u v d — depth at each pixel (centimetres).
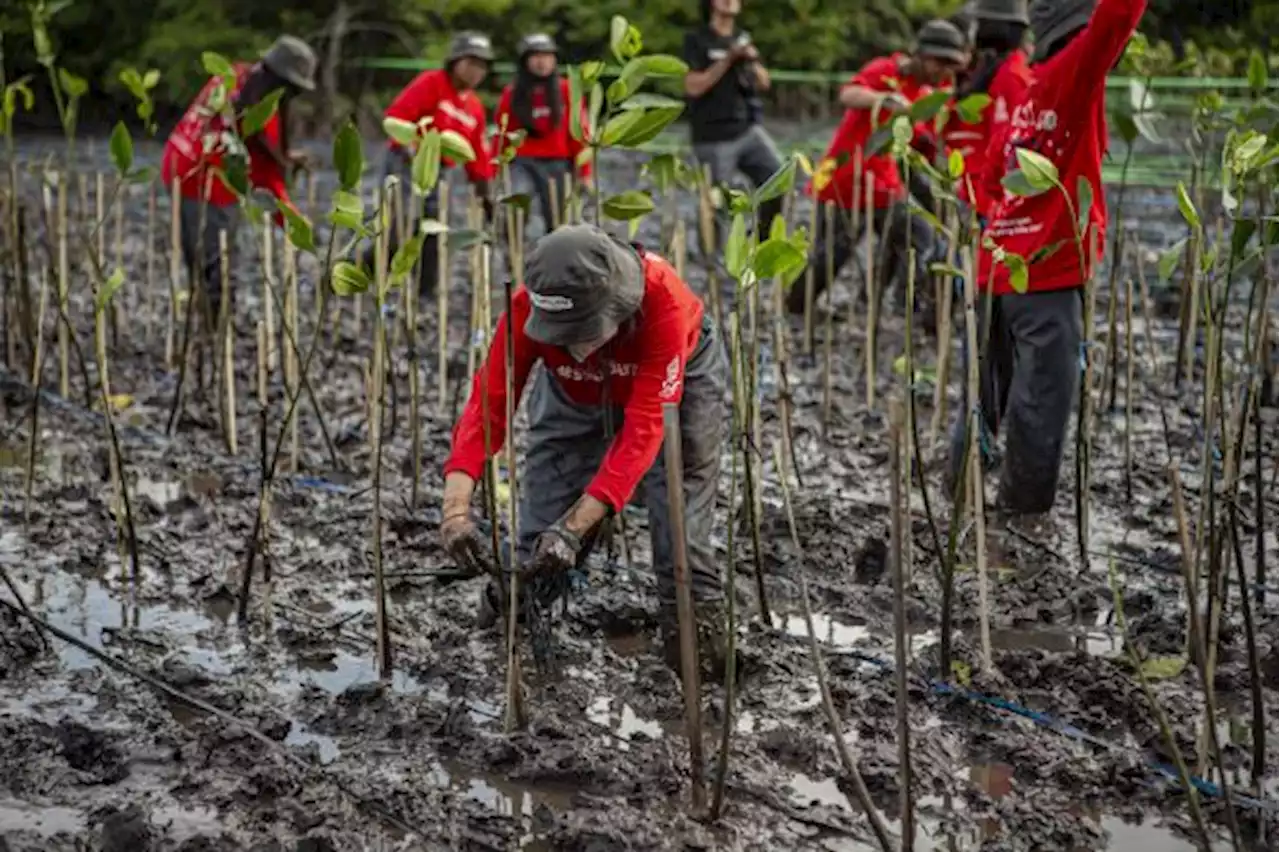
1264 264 486
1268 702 445
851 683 457
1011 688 451
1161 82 1365
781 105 2080
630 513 598
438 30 2119
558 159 1033
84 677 458
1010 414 583
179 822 383
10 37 2031
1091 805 395
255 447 679
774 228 397
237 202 836
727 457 641
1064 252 560
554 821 381
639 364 414
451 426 707
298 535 578
